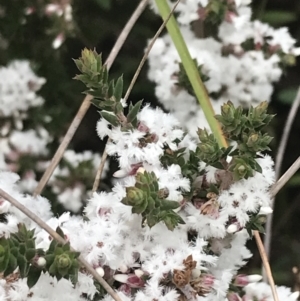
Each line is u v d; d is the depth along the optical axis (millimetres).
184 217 185
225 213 178
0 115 289
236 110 170
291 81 352
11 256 154
